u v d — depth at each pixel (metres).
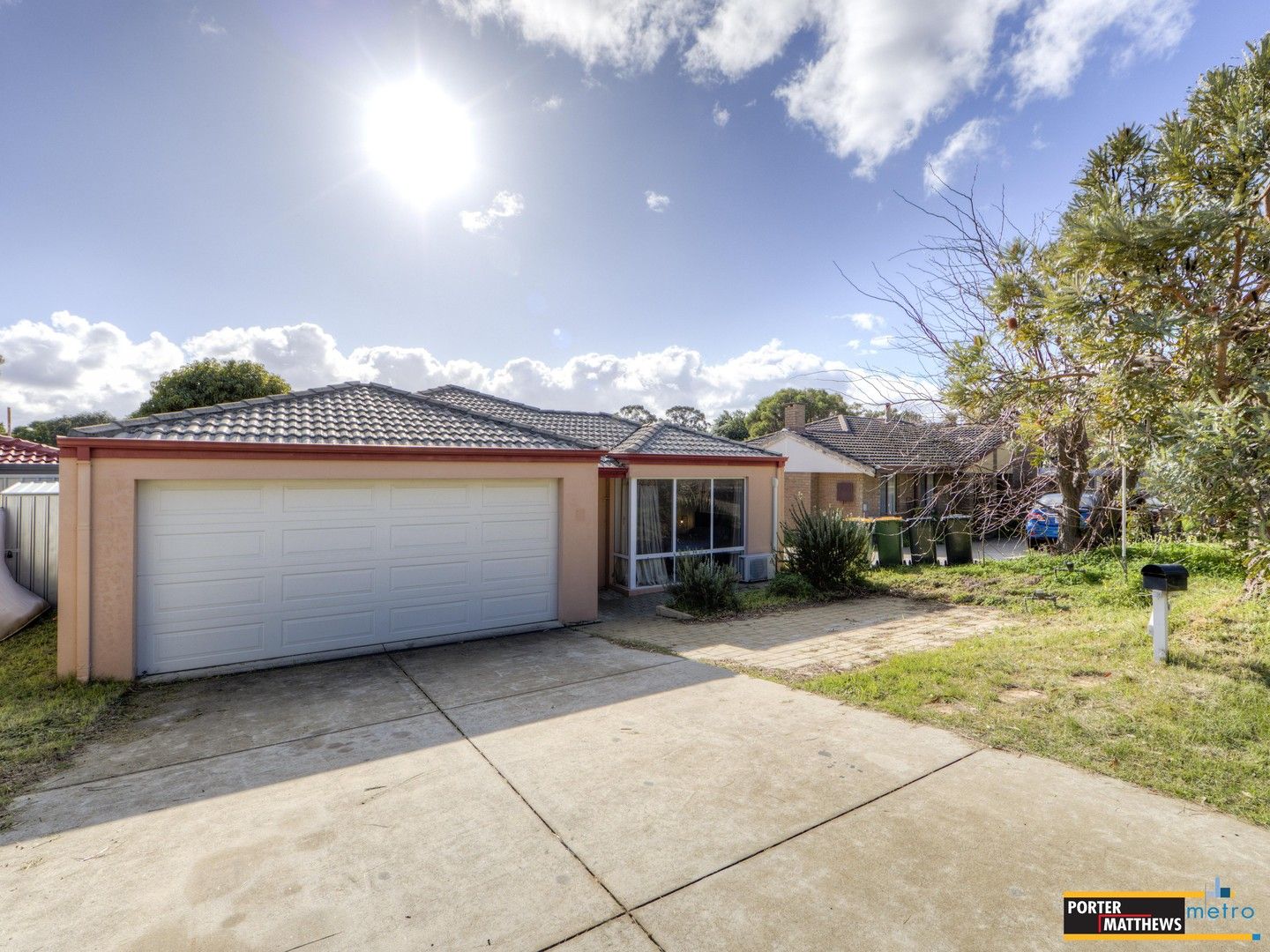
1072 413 8.11
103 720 5.36
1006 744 4.17
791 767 3.97
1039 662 5.82
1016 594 9.80
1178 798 3.40
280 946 2.46
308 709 5.57
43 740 4.88
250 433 7.53
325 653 7.66
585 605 9.52
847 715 4.91
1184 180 6.04
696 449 13.34
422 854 3.11
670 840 3.17
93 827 3.47
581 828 3.32
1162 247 5.41
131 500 6.59
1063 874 2.77
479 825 3.38
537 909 2.66
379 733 4.91
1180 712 4.37
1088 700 4.79
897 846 3.03
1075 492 11.80
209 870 3.01
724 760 4.12
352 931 2.54
